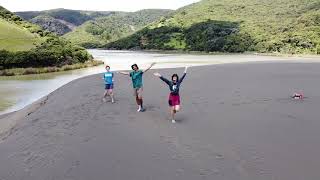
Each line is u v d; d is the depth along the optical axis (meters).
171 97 17.67
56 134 16.47
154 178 11.16
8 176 11.84
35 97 33.09
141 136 15.60
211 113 19.67
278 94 25.94
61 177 11.50
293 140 14.45
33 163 12.90
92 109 21.77
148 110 21.00
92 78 41.00
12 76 60.78
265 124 17.00
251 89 28.91
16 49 82.75
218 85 31.98
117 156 13.23
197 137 15.15
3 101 30.78
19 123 19.39
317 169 11.46
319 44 151.12
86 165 12.45
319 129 15.95
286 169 11.50
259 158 12.50
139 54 160.12
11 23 111.31
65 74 62.31
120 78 39.78
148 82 35.44
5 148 14.87
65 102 24.92
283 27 184.50
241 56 135.25
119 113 20.36
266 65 63.25
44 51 76.69
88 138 15.59
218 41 191.25
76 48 91.75
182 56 134.88
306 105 21.42
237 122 17.50
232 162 12.17
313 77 39.72
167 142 14.61
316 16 177.75
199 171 11.51
